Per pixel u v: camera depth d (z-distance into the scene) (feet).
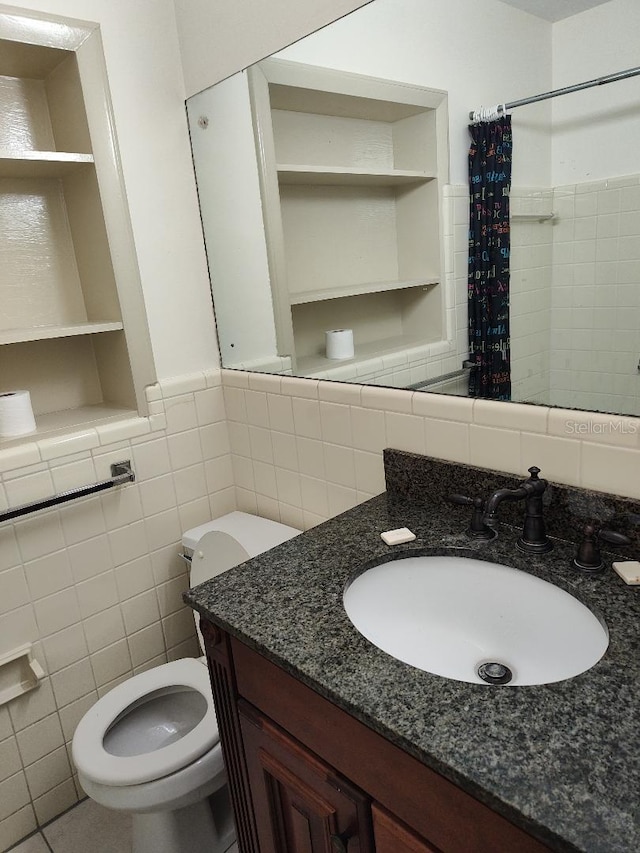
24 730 5.03
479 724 2.13
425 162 3.82
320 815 2.79
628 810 1.76
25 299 5.26
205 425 5.94
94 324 5.00
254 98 4.79
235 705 3.20
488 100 3.37
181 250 5.57
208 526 5.73
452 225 3.73
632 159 2.86
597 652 2.66
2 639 4.81
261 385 5.45
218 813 4.93
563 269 3.21
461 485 3.87
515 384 3.56
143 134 5.16
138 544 5.60
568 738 2.03
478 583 3.32
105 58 4.80
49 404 5.56
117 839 5.04
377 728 2.20
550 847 1.77
